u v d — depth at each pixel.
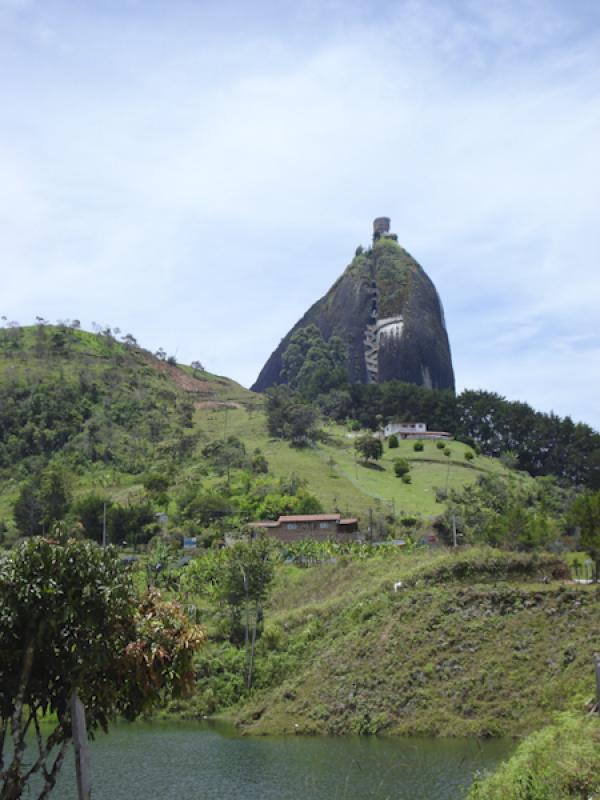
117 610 24.33
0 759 23.27
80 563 24.17
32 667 24.33
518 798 26.69
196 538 135.38
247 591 91.31
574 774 26.88
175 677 25.12
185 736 68.56
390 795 41.81
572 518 102.75
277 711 73.50
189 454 196.38
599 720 33.56
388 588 87.81
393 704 66.81
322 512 149.12
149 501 153.25
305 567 117.56
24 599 23.06
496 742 56.81
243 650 87.62
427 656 71.00
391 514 153.00
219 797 44.97
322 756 55.84
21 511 147.50
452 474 195.12
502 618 72.50
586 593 71.81
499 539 113.88
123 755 59.25
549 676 62.94
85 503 142.25
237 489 161.50
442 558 89.69
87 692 24.14
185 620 26.06
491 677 65.19
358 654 76.25
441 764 49.53
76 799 45.16
